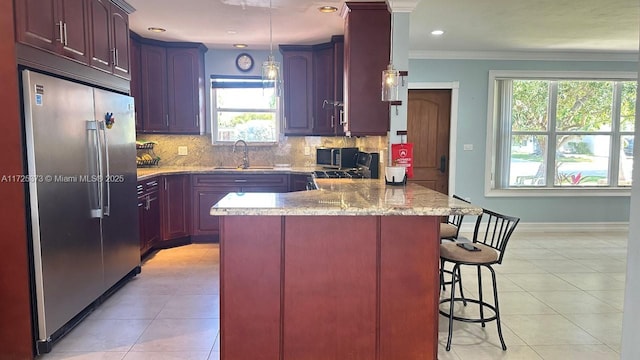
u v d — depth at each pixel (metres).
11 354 2.42
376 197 2.56
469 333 2.85
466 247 2.73
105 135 3.10
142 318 2.99
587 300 3.45
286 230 2.27
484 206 6.04
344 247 2.29
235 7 3.66
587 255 4.82
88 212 2.93
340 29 4.43
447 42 5.15
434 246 2.31
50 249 2.50
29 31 2.33
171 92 5.16
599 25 4.28
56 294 2.56
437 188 6.07
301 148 5.70
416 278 2.33
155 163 5.47
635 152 1.75
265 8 3.71
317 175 4.34
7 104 2.30
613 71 5.92
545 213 6.09
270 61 3.38
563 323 3.01
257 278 2.29
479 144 5.95
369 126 3.70
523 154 6.07
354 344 2.34
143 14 3.88
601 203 6.11
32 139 2.34
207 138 5.64
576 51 5.68
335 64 4.86
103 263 3.16
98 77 3.16
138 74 4.88
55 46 2.56
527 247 5.16
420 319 2.34
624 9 3.73
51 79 2.48
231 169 5.16
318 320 2.32
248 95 5.67
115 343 2.63
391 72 3.05
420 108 5.97
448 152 6.01
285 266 2.29
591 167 6.12
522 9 3.73
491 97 5.89
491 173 6.03
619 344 2.70
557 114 6.04
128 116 3.60
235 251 2.27
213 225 5.16
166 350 2.55
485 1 3.53
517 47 5.43
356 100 3.69
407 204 2.31
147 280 3.78
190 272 4.01
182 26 4.33
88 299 2.95
